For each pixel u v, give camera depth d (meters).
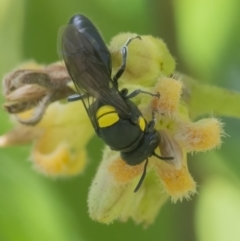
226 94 0.08
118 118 0.08
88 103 0.08
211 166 0.08
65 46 0.08
